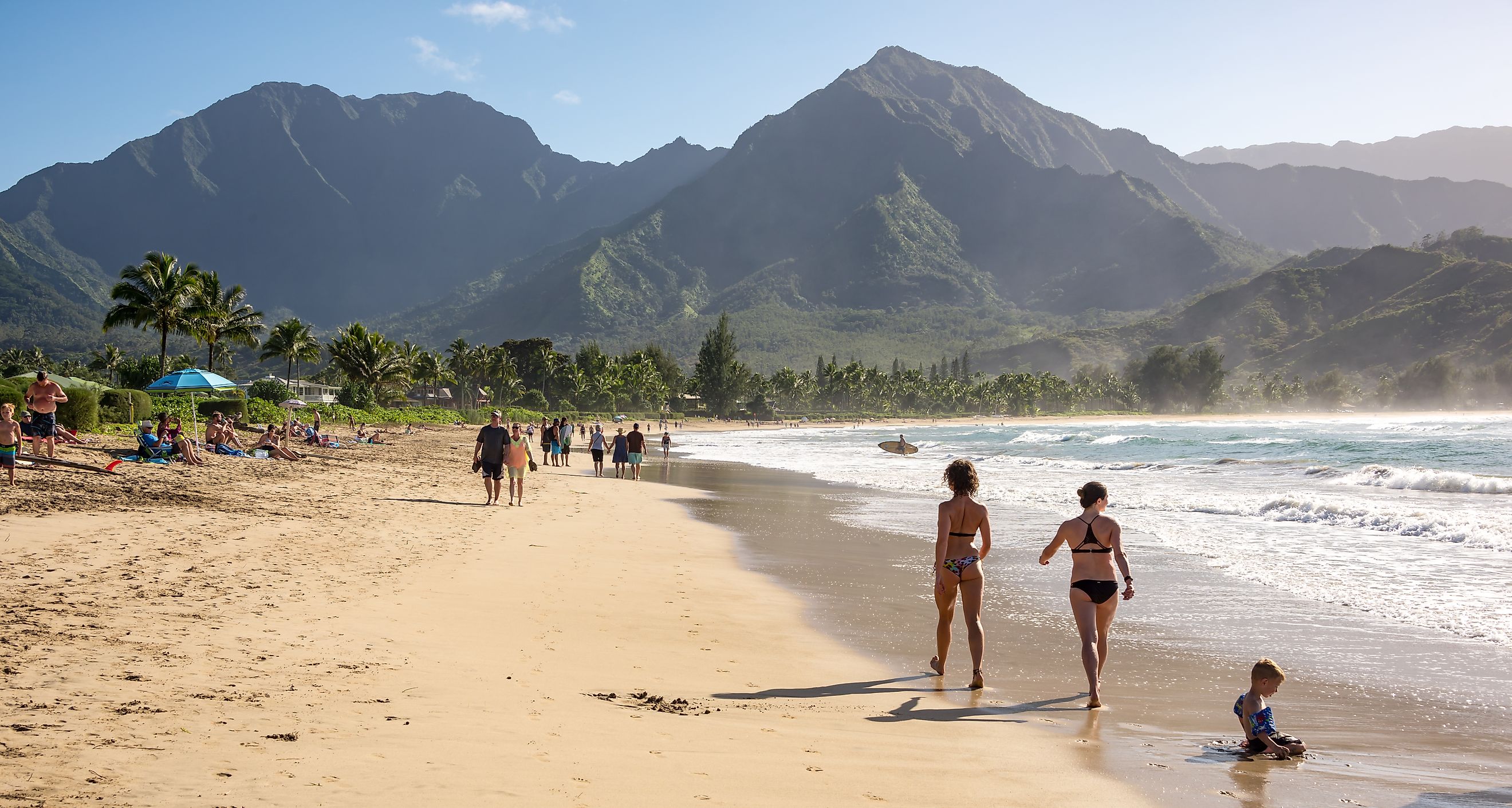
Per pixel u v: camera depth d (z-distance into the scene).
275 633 6.94
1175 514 18.92
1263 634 8.76
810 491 25.50
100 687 5.23
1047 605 10.20
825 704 6.36
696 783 4.40
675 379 181.88
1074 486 26.02
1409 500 21.16
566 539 14.30
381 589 9.09
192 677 5.59
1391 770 5.16
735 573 12.21
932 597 10.69
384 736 4.73
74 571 8.57
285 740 4.54
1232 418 190.25
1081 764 5.13
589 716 5.50
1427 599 10.28
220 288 67.25
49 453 17.20
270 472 21.12
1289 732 5.93
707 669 7.22
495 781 4.17
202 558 9.82
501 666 6.64
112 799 3.65
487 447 18.44
